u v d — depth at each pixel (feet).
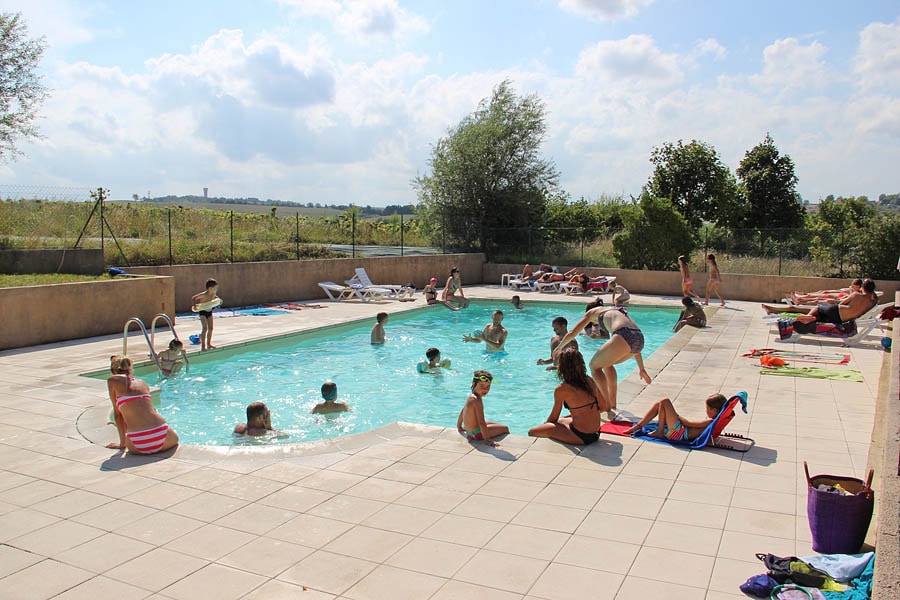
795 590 13.23
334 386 31.35
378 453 22.63
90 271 55.67
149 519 17.44
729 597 13.50
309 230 93.86
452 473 20.76
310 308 64.13
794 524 16.94
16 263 54.03
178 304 59.57
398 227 108.47
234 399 33.88
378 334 48.44
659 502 18.42
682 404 29.48
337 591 13.82
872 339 46.65
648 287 81.30
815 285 70.85
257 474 20.68
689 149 107.34
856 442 23.67
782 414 27.58
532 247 95.40
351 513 17.78
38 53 62.80
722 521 17.16
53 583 14.19
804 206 122.11
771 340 47.11
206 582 14.24
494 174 101.35
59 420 26.30
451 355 45.01
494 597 13.56
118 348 42.70
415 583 14.12
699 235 88.99
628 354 27.58
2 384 32.40
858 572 13.87
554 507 18.11
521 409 32.96
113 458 22.09
